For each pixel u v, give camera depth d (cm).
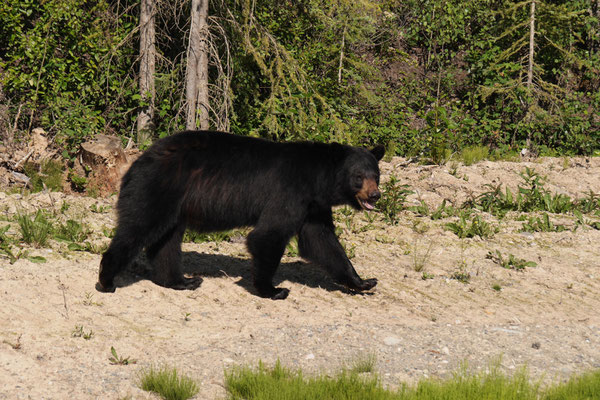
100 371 787
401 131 2478
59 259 1120
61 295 985
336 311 1053
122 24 2178
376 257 1363
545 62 2781
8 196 1475
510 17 2697
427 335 966
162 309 1001
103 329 902
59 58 2041
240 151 1052
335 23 2294
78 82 2064
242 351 870
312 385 751
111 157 1673
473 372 841
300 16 2417
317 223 1117
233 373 790
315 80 2427
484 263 1363
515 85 2569
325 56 2536
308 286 1181
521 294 1210
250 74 2242
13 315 897
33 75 2009
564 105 2639
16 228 1238
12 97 2047
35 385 741
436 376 831
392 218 1611
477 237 1522
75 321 914
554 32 2664
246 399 747
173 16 2161
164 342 884
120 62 2122
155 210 999
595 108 2712
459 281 1252
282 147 1072
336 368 836
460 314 1084
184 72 2141
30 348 819
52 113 1973
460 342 946
